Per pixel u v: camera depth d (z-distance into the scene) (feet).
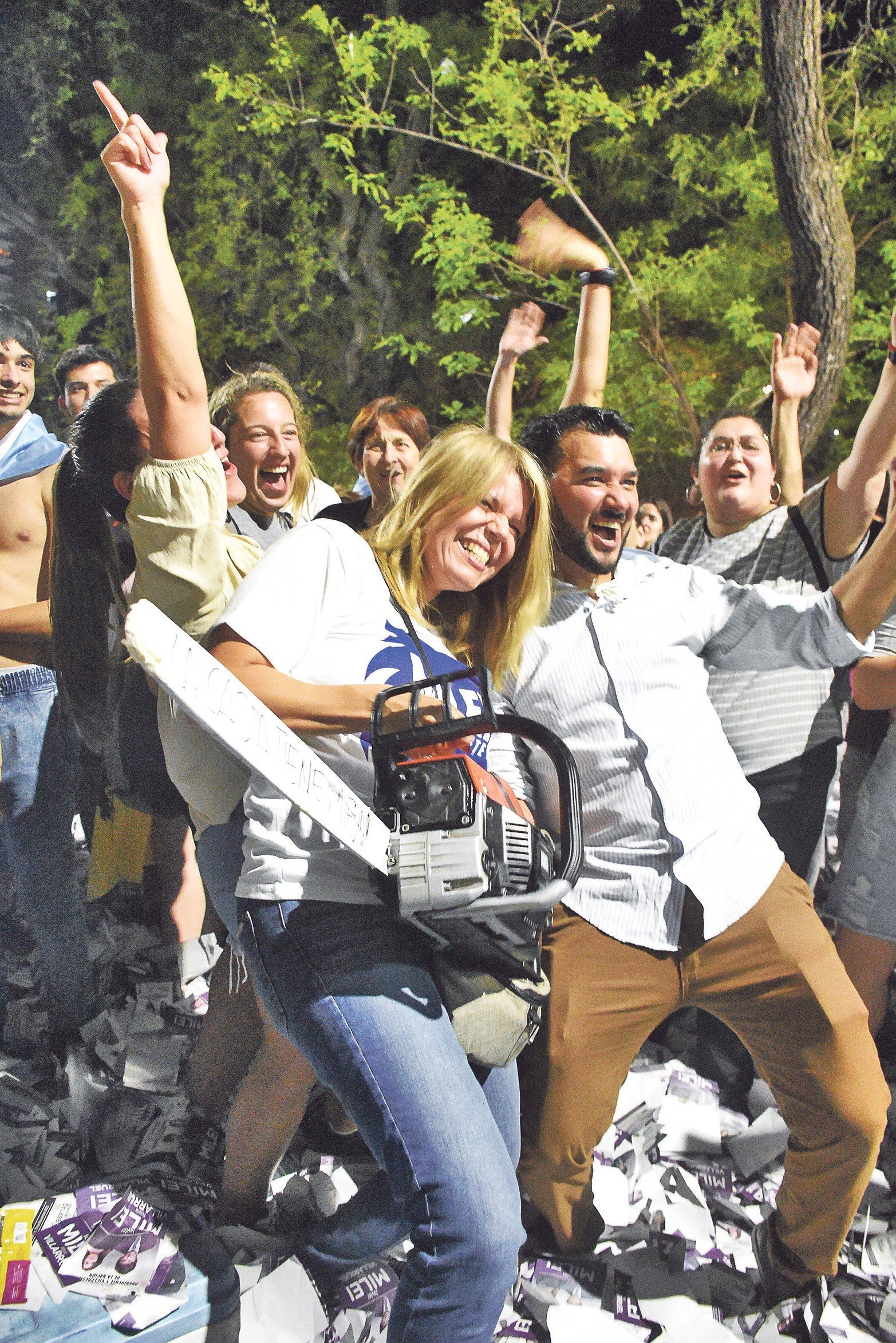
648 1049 10.29
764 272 31.94
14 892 12.18
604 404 32.58
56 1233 6.65
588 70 37.81
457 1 39.60
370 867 5.78
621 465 7.55
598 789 7.34
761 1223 7.68
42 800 9.36
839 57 31.17
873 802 9.38
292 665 6.14
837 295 22.29
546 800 7.48
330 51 38.68
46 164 41.29
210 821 7.12
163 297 6.31
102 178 41.06
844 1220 7.07
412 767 5.79
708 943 7.10
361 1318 6.98
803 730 9.52
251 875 5.98
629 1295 7.45
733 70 31.83
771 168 31.14
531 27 36.35
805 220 21.75
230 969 8.36
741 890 7.09
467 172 41.78
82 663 8.91
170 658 4.51
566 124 31.14
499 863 5.66
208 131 39.47
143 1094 9.00
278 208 42.34
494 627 7.30
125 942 11.28
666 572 7.84
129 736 9.23
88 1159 8.52
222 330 42.42
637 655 7.39
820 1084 6.95
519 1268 7.56
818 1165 7.03
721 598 7.70
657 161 34.73
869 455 8.98
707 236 34.09
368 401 42.57
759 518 10.35
